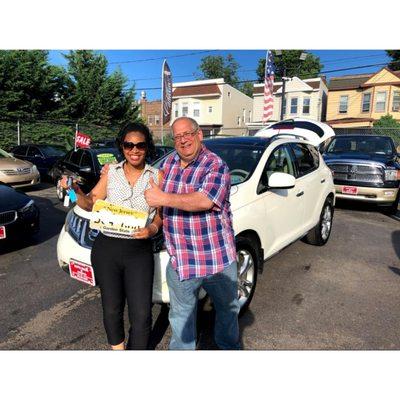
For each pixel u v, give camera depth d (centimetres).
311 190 468
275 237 384
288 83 3034
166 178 235
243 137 457
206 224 223
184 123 220
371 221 719
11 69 2122
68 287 399
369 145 899
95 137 2473
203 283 238
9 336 305
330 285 408
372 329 319
